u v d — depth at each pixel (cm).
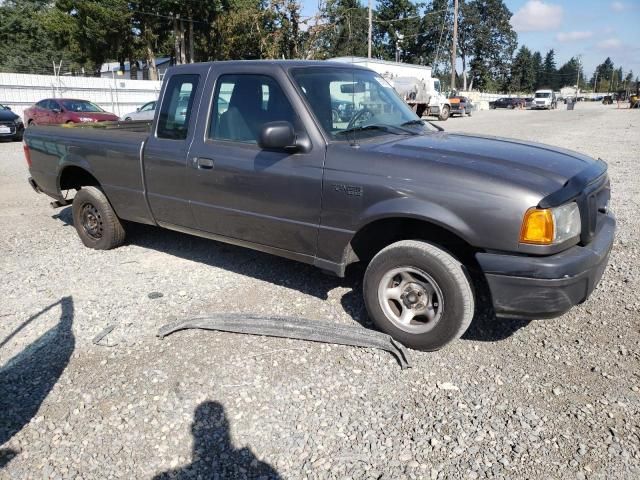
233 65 419
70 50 4303
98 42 4003
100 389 312
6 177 1016
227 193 417
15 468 253
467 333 373
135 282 470
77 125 588
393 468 248
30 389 314
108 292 448
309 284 458
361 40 6738
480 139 402
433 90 3153
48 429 279
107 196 527
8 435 275
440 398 299
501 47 8550
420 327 344
